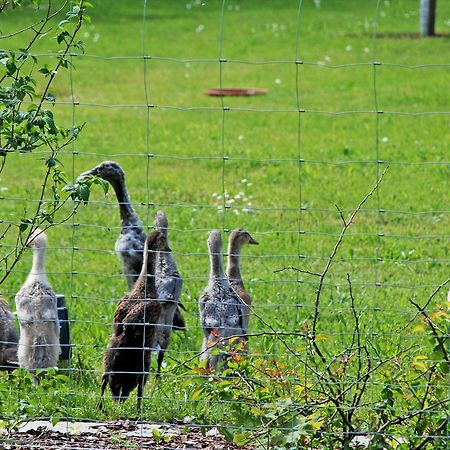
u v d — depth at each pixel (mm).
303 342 10406
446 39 45875
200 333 13141
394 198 21516
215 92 36000
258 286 15070
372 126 30016
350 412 8195
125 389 10305
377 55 42500
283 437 7609
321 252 17359
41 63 35094
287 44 46344
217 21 53781
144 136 29359
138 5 58875
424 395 8211
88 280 15805
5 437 9055
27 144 8977
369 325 12523
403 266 16469
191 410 9695
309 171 24344
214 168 25109
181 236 18375
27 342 10898
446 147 26734
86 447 8914
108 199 21453
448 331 8297
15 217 20031
